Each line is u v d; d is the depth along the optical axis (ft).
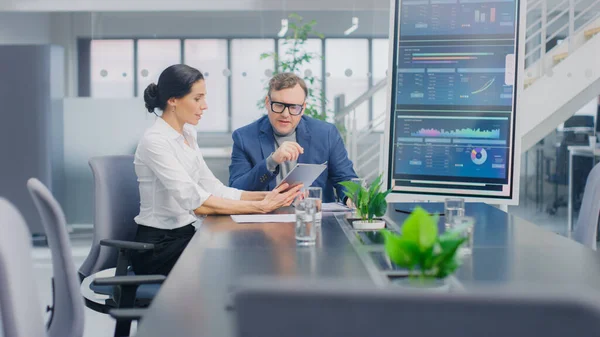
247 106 19.01
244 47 18.99
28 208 20.18
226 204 8.93
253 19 18.97
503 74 10.26
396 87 10.64
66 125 19.94
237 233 7.34
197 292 4.66
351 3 18.79
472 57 10.36
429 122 10.52
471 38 10.35
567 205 20.40
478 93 10.34
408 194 10.63
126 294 6.79
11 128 19.99
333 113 18.78
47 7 19.51
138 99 19.71
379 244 6.66
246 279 2.58
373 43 18.80
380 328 2.49
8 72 19.86
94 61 19.60
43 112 19.85
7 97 19.92
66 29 19.66
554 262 5.73
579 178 20.16
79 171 20.13
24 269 4.73
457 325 2.47
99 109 19.80
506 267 5.54
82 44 19.61
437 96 10.47
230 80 19.01
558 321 2.43
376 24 18.79
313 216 6.67
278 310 2.50
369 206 7.88
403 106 10.61
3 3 19.51
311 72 18.84
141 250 8.20
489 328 2.47
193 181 9.26
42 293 14.51
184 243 8.98
